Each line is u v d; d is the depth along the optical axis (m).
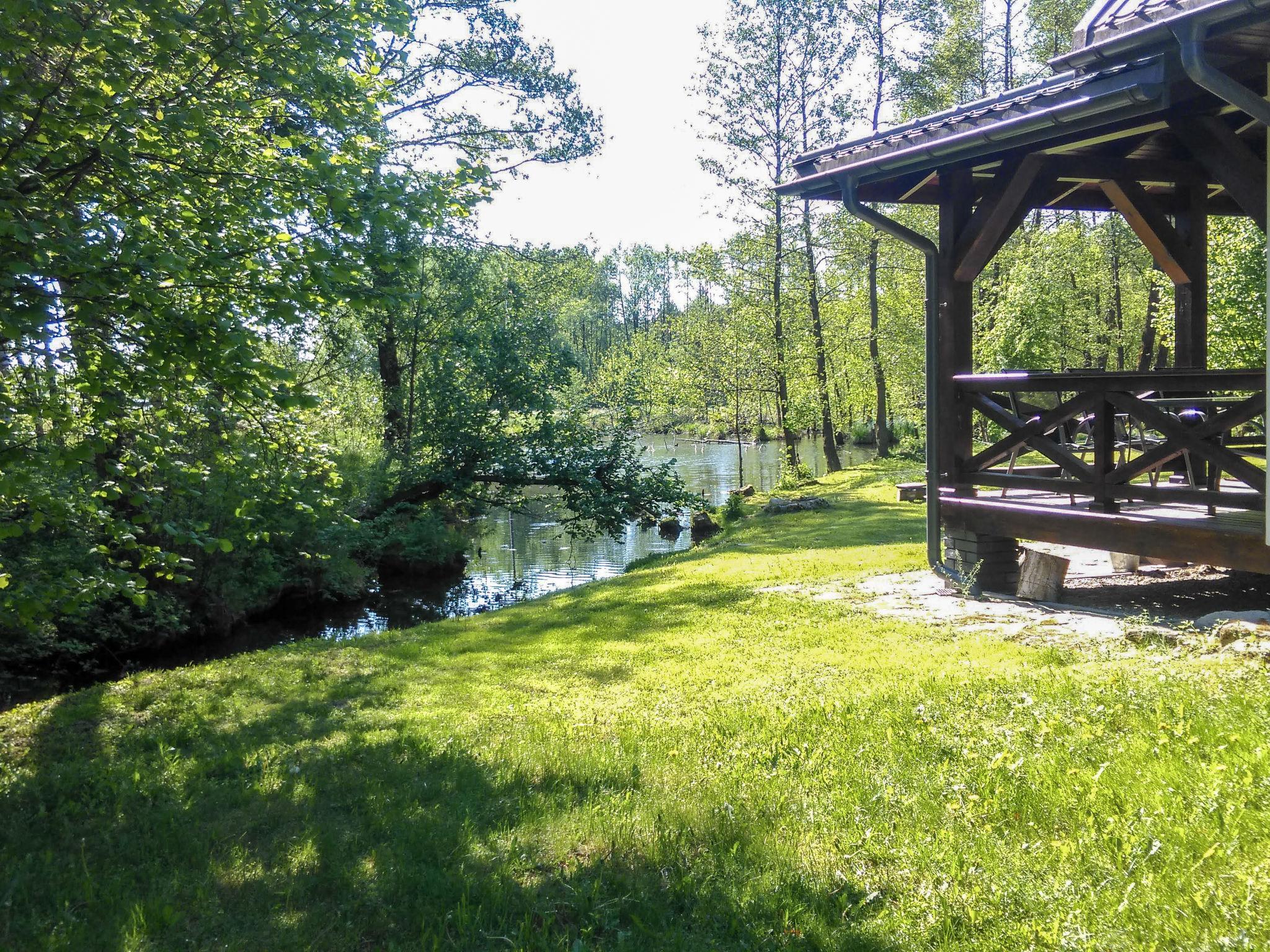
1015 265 29.36
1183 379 7.35
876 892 3.19
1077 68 7.17
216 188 6.32
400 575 20.31
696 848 3.76
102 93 5.39
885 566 11.38
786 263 29.81
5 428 5.48
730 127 28.62
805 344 29.55
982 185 10.35
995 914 2.93
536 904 3.42
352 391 22.47
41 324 5.05
